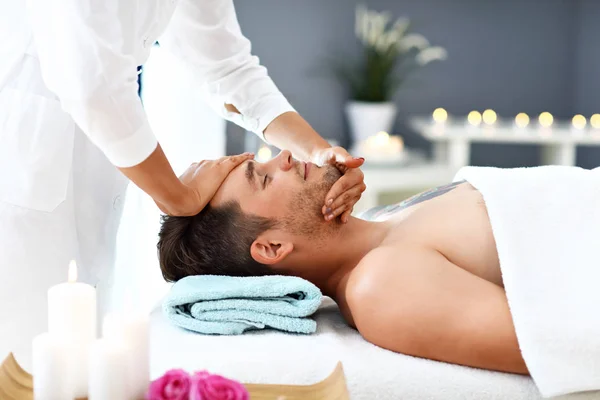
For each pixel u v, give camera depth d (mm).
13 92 1531
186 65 1870
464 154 3832
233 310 1379
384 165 3756
